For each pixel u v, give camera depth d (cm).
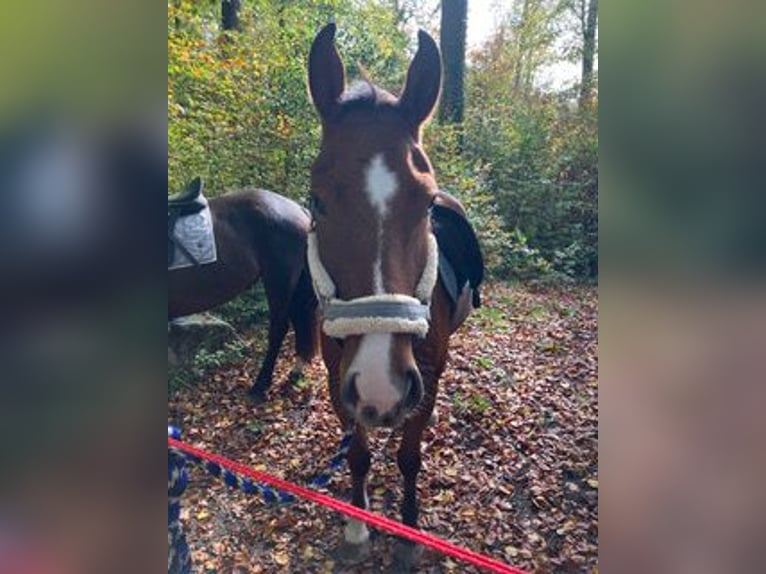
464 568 269
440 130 807
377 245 178
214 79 565
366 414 173
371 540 286
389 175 182
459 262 262
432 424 388
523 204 927
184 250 371
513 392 442
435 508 310
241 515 310
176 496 165
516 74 1262
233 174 575
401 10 1366
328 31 199
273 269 436
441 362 255
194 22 564
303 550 285
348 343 182
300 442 383
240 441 388
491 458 354
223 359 485
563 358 515
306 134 583
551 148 981
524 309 666
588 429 388
